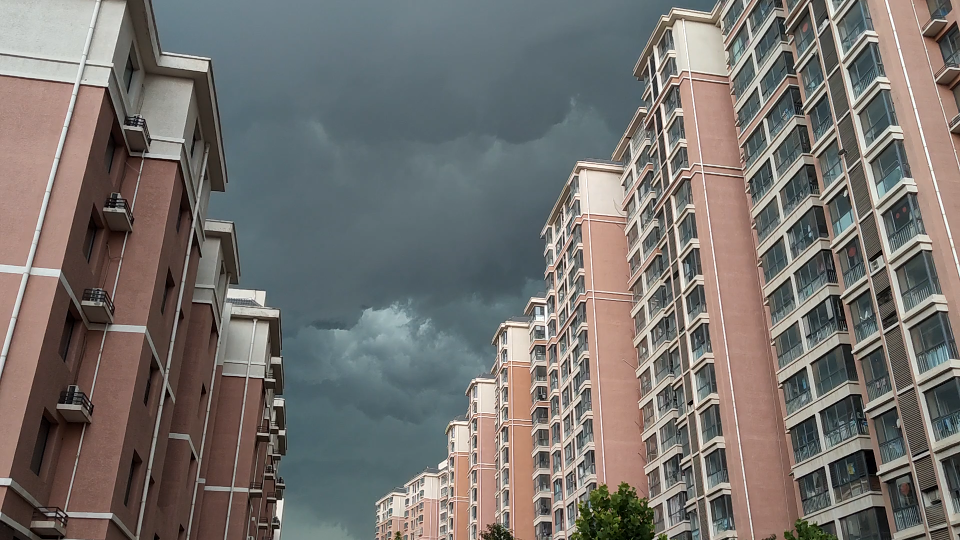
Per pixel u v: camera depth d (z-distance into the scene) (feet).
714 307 139.95
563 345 226.99
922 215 95.66
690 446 141.49
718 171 151.53
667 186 164.14
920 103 100.63
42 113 77.46
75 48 81.00
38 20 81.25
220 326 130.21
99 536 75.51
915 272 94.89
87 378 80.84
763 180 138.92
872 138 104.63
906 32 104.99
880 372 101.71
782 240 130.62
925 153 97.91
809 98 123.54
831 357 113.39
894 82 102.22
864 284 105.19
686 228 151.53
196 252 108.17
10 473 64.85
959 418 86.28
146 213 89.40
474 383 346.33
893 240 99.19
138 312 84.94
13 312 69.36
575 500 201.87
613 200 218.79
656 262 176.86
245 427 145.48
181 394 112.68
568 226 234.58
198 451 118.73
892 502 96.89
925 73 102.58
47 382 71.46
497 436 289.53
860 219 105.70
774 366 131.95
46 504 73.87
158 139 93.15
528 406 281.95
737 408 132.16
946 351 89.15
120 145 88.48
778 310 129.80
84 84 79.82
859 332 106.83
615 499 94.38
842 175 113.09
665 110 169.48
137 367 82.79
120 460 79.05
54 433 75.51
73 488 76.59
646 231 185.88
